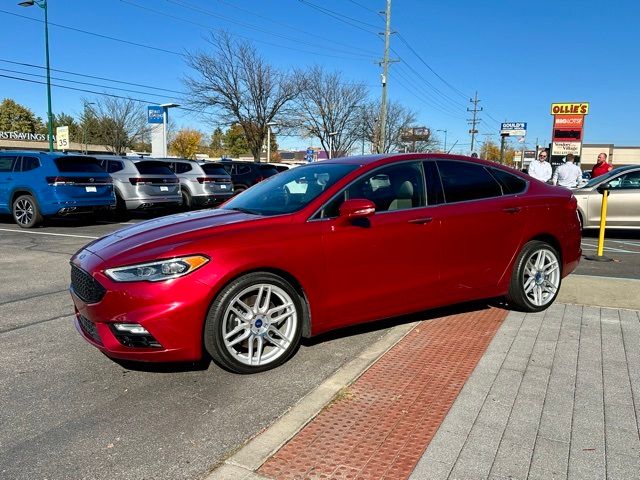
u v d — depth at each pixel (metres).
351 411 3.27
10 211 12.55
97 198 12.69
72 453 2.88
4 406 3.42
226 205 4.89
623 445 2.87
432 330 4.77
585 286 5.61
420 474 2.62
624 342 4.43
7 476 2.67
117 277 3.55
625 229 11.42
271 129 37.25
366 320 4.36
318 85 39.38
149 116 30.08
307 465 2.72
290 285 3.94
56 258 8.42
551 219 5.30
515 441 2.91
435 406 3.32
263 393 3.60
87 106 51.34
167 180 14.89
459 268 4.74
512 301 5.25
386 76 35.59
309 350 4.37
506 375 3.77
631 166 11.10
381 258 4.30
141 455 2.86
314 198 4.19
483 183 5.05
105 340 3.62
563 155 29.52
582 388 3.56
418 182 4.67
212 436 3.05
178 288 3.51
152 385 3.72
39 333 4.81
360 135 44.09
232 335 3.75
